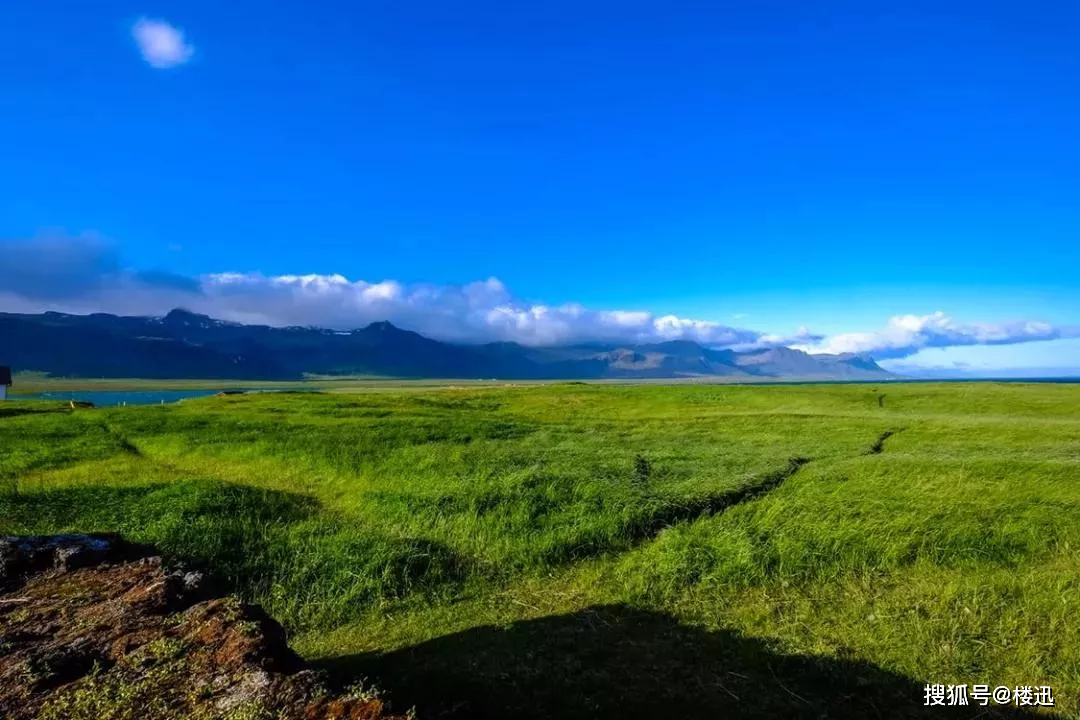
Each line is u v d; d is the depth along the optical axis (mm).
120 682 4223
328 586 11391
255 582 11633
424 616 10641
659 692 7984
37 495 16625
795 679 8367
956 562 12469
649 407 53375
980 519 14242
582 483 17734
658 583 11625
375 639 9867
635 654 9055
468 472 20109
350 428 32562
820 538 13148
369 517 16172
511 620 10344
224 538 13070
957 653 8812
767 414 43344
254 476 22344
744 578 11680
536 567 12719
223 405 51781
